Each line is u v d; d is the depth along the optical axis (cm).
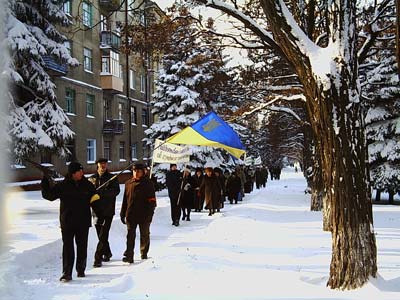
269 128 3316
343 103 577
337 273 581
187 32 1248
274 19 619
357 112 587
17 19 1653
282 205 1917
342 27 586
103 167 851
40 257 816
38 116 1769
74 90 3191
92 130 3475
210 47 1284
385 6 998
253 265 728
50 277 708
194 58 1564
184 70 2705
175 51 1315
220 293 561
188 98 2648
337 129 577
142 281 625
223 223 1276
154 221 1456
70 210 700
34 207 1675
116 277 708
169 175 1428
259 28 764
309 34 1295
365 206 579
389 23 1233
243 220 1312
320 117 589
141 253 855
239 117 1459
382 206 1864
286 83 1698
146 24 1280
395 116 1931
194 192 1700
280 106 1767
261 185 4028
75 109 3203
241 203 2319
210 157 2689
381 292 544
